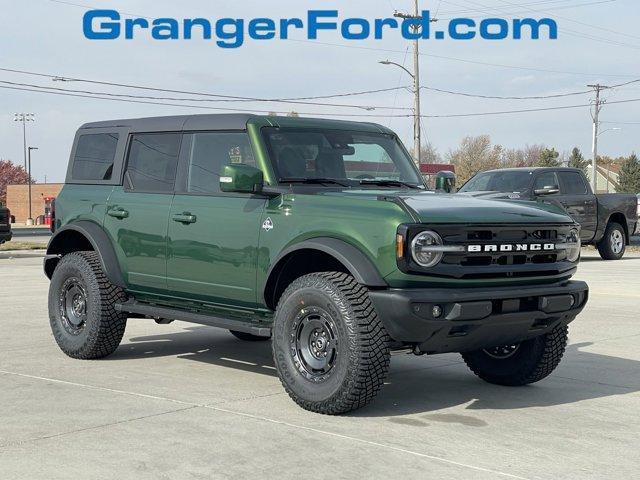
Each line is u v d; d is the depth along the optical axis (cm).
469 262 586
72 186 838
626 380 729
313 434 541
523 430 563
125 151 788
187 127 735
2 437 526
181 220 708
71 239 850
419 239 562
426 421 582
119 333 787
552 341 671
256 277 650
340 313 574
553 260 632
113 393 651
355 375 571
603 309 1184
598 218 2062
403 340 570
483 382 720
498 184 1941
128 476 454
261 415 588
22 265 2025
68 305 811
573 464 489
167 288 730
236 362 794
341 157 704
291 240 623
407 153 765
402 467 476
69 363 778
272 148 672
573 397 665
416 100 4162
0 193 12069
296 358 606
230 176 634
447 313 565
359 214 589
